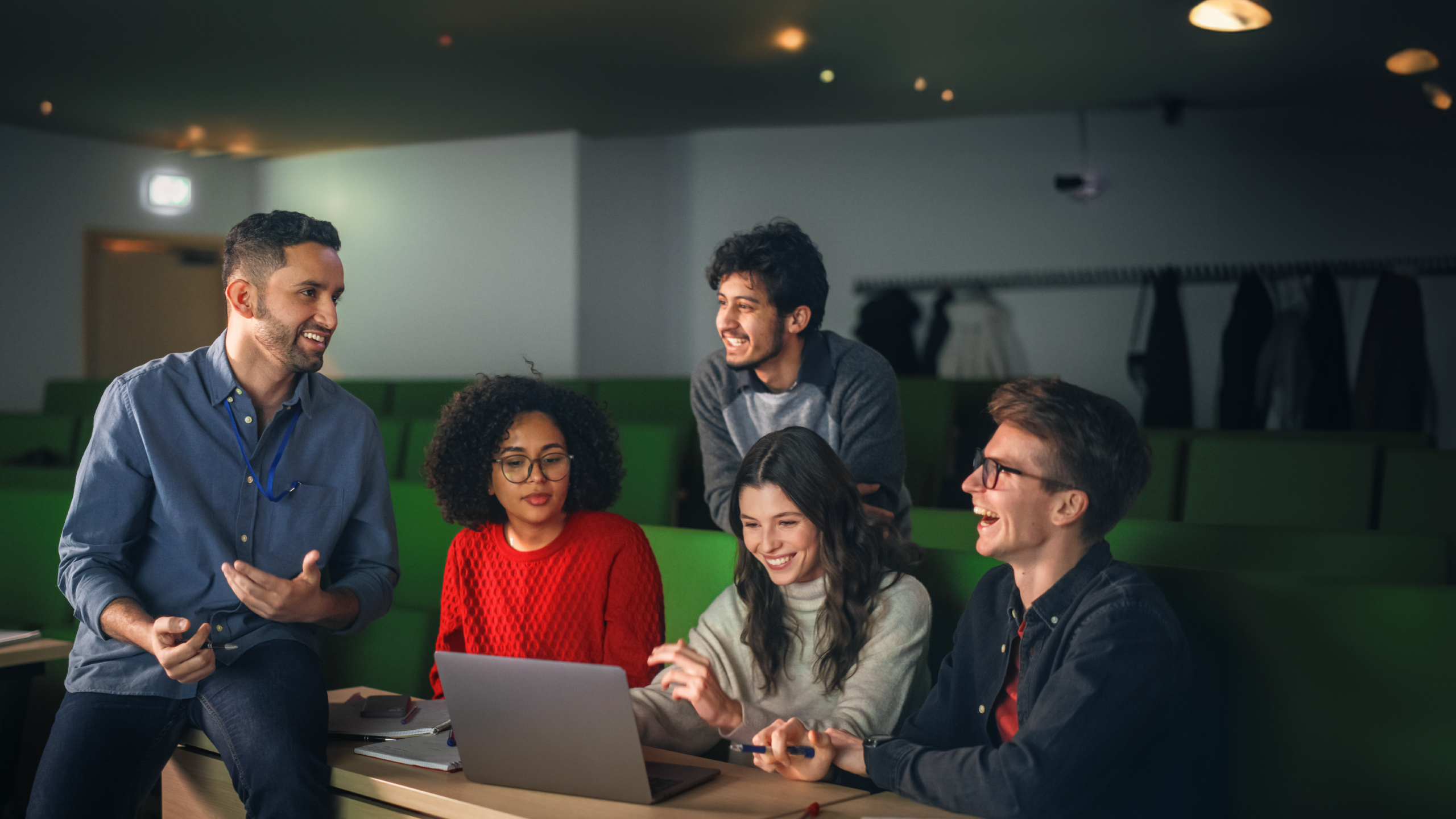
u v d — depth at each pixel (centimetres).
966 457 551
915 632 154
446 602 190
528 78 620
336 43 554
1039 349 722
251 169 839
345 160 809
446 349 780
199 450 180
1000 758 122
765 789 134
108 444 176
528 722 129
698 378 228
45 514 287
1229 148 684
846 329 761
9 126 723
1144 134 700
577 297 743
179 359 184
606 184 766
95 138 763
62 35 539
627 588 179
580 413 186
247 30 532
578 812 125
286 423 186
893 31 534
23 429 505
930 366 740
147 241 798
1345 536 185
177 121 715
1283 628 147
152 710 168
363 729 162
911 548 166
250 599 161
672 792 131
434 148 782
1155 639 125
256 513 181
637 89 644
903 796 131
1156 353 680
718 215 771
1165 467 353
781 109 700
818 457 152
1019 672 135
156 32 536
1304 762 144
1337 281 664
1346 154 663
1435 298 646
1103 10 499
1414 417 636
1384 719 140
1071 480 128
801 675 157
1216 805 148
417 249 788
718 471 225
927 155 741
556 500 179
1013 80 627
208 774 172
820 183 759
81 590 168
